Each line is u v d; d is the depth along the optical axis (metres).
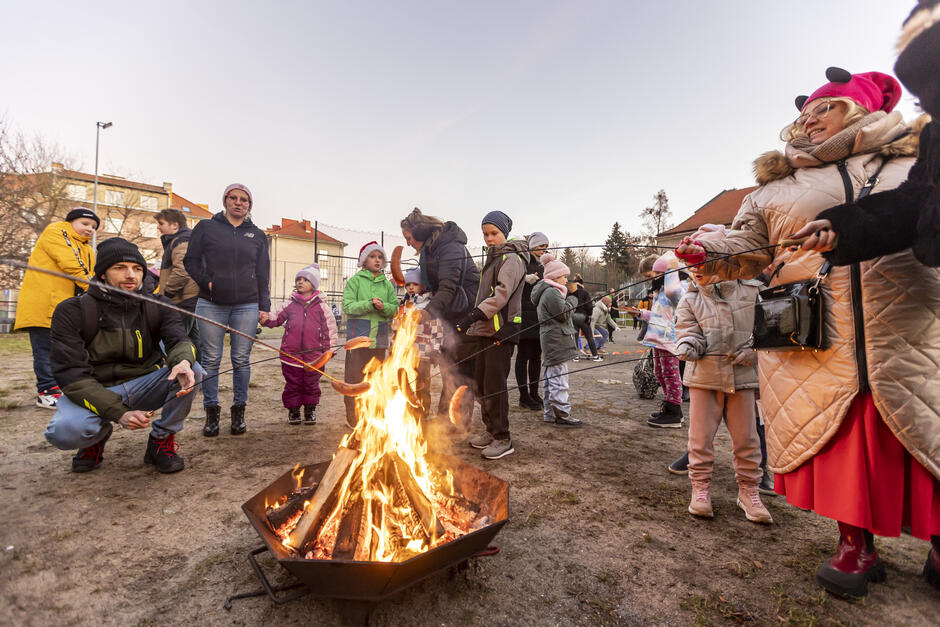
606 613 1.60
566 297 4.50
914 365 1.54
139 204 34.53
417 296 4.44
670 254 4.22
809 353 1.76
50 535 2.01
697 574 1.86
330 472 1.80
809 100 1.86
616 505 2.54
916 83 1.31
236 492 2.52
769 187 1.99
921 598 1.72
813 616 1.59
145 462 2.94
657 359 4.31
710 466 2.45
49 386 4.28
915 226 1.40
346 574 1.34
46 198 20.97
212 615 1.52
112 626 1.45
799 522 2.38
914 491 1.59
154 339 2.86
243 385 3.73
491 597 1.66
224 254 3.57
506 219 3.56
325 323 4.21
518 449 3.51
